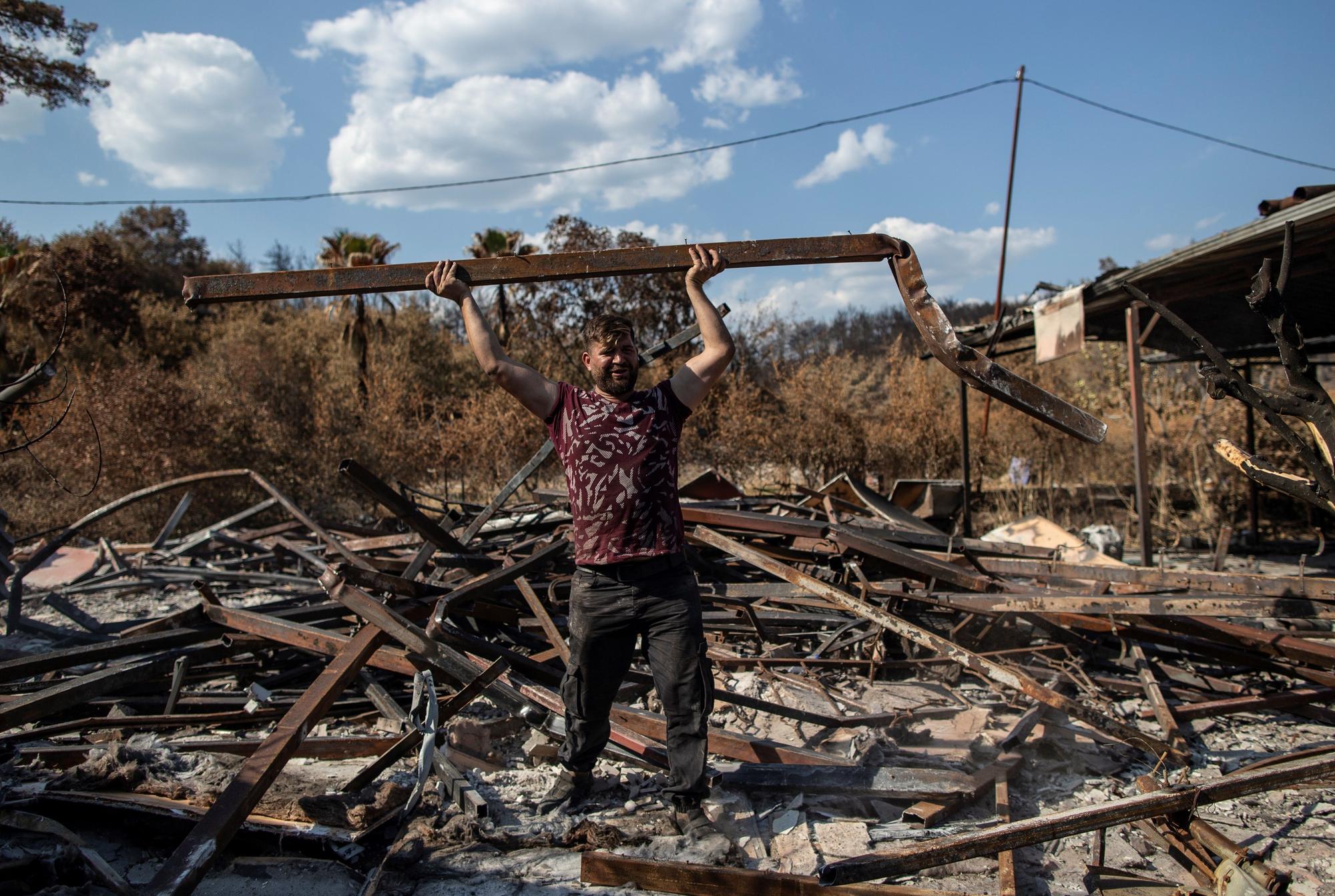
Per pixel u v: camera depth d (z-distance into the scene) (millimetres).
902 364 15797
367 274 2994
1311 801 3523
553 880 2854
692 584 3037
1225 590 4840
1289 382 2836
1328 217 6043
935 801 3354
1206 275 7867
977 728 4156
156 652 4340
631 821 3160
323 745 3691
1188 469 12539
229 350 17203
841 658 5348
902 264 2941
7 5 16344
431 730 3248
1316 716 4457
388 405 15398
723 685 4852
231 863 2977
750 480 15578
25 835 2893
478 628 4934
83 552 8805
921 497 8531
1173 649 5230
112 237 30844
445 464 15422
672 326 20672
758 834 3160
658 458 2963
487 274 3021
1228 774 3777
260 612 5266
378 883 2826
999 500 12648
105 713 4297
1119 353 14914
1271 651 4672
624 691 4441
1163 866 3000
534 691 3963
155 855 3008
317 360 18750
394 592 4477
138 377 12984
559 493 6695
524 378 3064
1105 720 3457
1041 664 5145
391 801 3203
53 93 17453
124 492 12016
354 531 8758
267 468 13727
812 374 15758
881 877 2213
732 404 15461
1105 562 6391
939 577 5355
